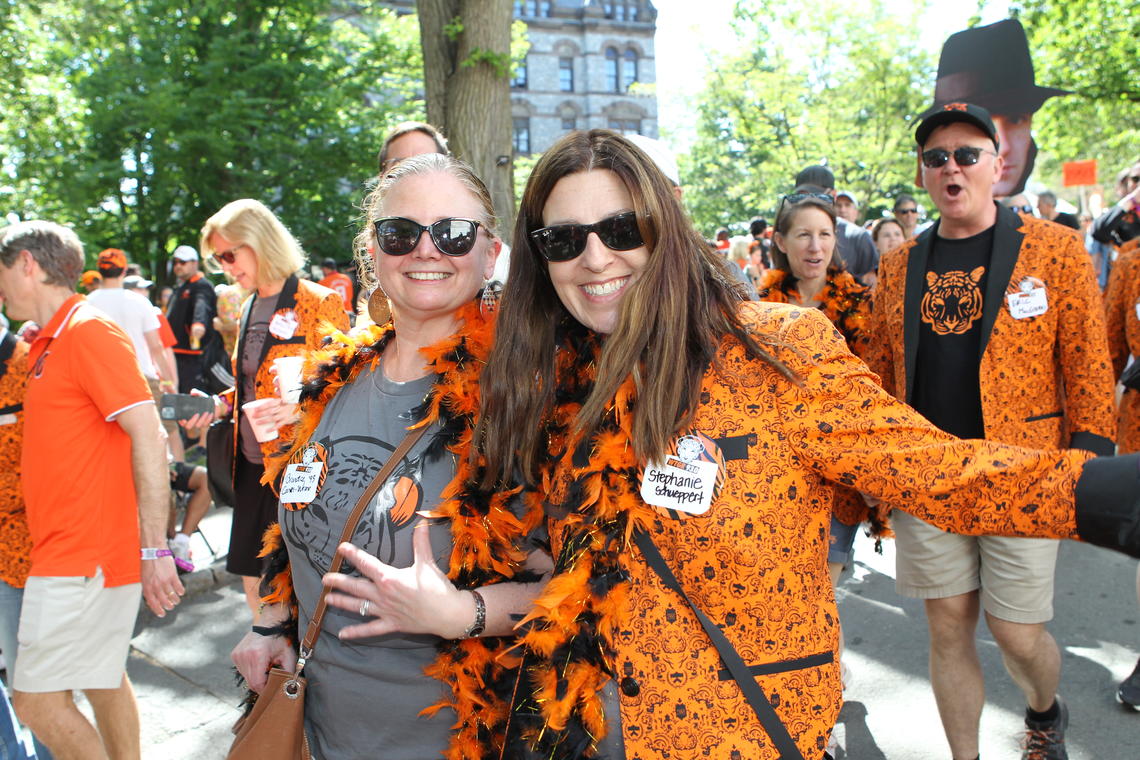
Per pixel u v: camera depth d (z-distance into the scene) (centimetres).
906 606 444
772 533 133
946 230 279
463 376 168
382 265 175
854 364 136
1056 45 1603
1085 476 119
